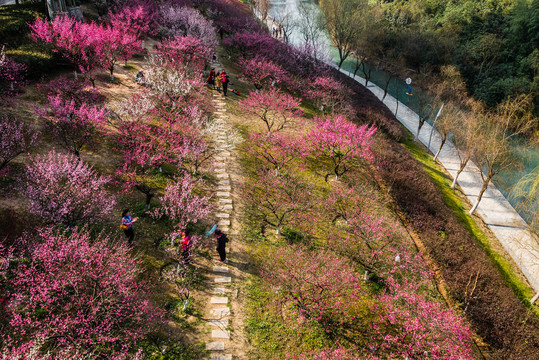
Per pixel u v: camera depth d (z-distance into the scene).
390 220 17.78
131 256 12.10
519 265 18.61
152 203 14.61
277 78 30.41
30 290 8.68
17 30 22.86
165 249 12.88
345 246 15.19
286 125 23.86
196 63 27.53
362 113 30.97
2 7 25.58
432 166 26.88
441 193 22.80
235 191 16.97
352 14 42.97
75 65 21.06
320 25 46.22
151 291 11.25
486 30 45.03
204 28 32.34
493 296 14.93
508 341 13.10
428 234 17.59
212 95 25.91
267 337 10.91
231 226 14.87
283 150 19.95
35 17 25.27
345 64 51.06
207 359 9.84
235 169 18.56
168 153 16.34
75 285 8.90
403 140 29.81
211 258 13.23
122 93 21.38
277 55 35.47
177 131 17.56
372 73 48.53
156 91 19.50
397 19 52.75
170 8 32.59
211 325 10.78
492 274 16.30
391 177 21.16
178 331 10.35
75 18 25.31
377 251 14.44
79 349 8.50
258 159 19.80
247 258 13.56
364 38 44.47
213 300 11.59
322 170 20.41
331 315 12.13
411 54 47.28
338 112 28.52
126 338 9.43
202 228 14.39
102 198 12.21
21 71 19.11
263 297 12.16
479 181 25.97
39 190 11.24
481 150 22.02
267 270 13.02
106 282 9.12
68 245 9.31
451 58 44.16
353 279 12.82
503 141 21.16
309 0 72.44
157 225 13.73
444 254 16.50
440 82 38.59
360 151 19.80
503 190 25.23
